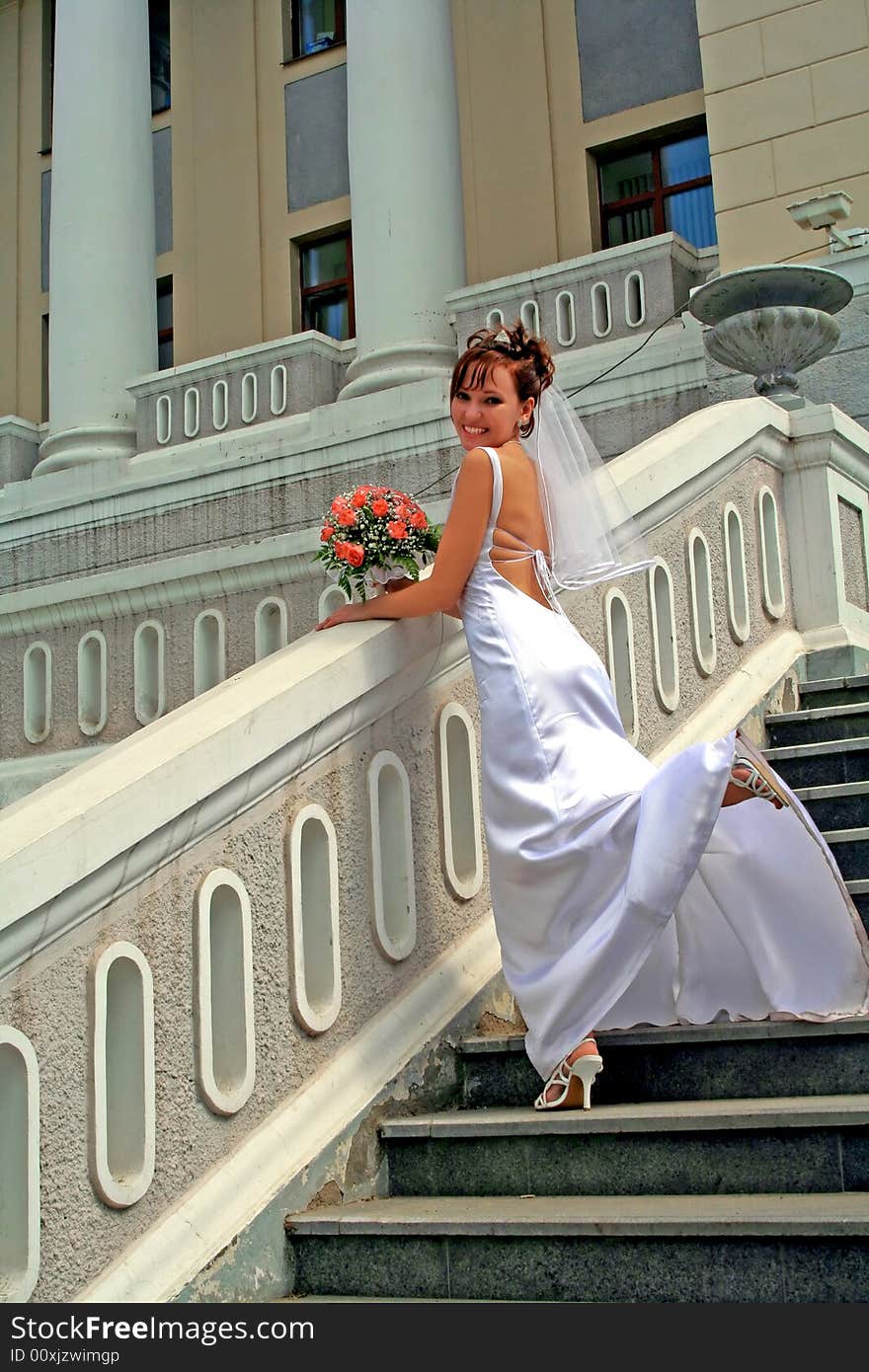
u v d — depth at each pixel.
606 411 10.10
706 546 5.39
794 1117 3.03
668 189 16.03
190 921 3.11
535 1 16.80
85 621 7.32
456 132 13.84
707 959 3.62
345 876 3.59
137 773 3.00
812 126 10.19
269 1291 3.10
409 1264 3.07
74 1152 2.78
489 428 3.80
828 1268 2.68
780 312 6.59
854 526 6.25
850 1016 3.36
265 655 6.80
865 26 10.11
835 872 3.39
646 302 11.34
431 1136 3.41
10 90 20.31
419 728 3.92
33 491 14.66
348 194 17.83
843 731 5.27
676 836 3.23
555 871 3.39
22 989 2.71
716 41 10.61
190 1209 2.99
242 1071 3.20
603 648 4.71
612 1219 2.86
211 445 13.71
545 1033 3.38
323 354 13.83
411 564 3.88
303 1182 3.24
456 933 3.97
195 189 18.89
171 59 19.33
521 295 12.05
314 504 12.06
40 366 19.69
